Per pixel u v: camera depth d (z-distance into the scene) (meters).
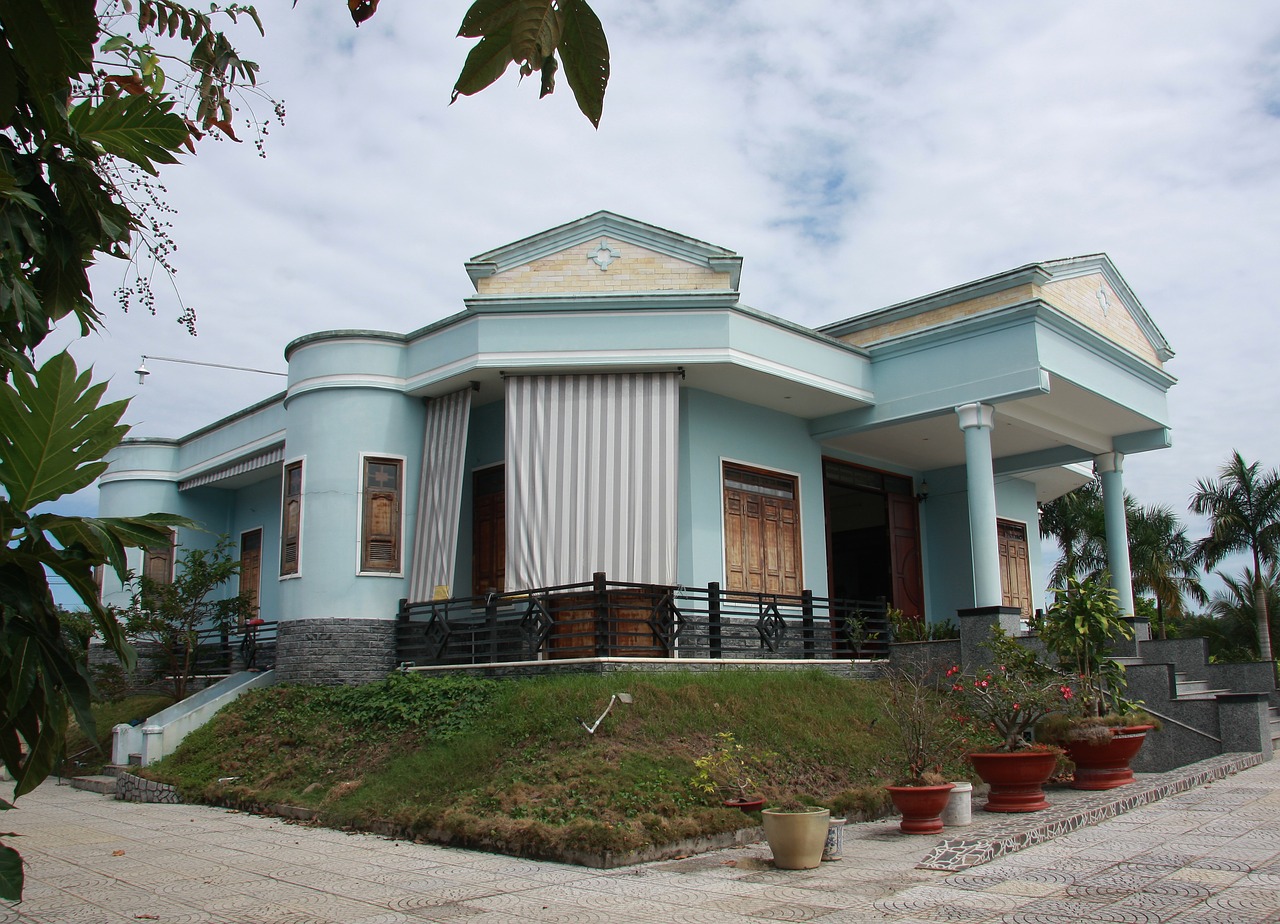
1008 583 19.20
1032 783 9.21
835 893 6.38
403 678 12.28
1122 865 6.64
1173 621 30.92
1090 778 10.27
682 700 10.45
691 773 8.92
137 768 12.34
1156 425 16.47
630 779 8.62
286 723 12.32
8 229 2.85
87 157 3.18
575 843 7.54
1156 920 5.31
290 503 14.27
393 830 8.86
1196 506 31.08
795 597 14.17
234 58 4.61
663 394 13.20
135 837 9.19
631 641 12.83
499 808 8.46
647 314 13.16
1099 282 15.70
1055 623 10.98
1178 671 14.59
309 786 10.54
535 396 13.20
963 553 18.12
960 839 7.39
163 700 15.66
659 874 7.13
